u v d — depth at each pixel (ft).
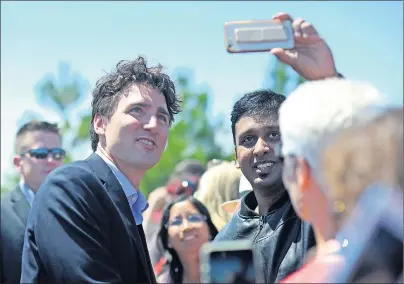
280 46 8.69
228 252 6.67
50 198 9.68
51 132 20.07
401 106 6.72
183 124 131.64
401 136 6.58
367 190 6.54
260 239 10.83
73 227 9.45
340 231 6.68
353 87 6.88
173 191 18.89
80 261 9.32
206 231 14.46
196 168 19.38
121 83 10.85
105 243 9.69
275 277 10.43
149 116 10.78
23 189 19.27
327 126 6.56
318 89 6.91
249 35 8.63
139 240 10.19
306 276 6.72
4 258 17.58
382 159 6.53
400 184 6.58
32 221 9.98
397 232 6.47
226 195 15.64
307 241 10.10
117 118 10.73
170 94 11.32
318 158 6.61
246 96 11.84
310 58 9.02
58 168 10.02
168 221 14.58
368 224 6.51
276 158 11.18
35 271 9.71
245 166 11.48
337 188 6.57
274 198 11.22
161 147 10.94
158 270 15.16
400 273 6.40
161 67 11.37
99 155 10.79
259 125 11.33
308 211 6.84
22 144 19.69
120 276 9.85
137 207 11.11
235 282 6.59
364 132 6.55
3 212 18.12
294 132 6.79
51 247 9.45
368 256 6.43
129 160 10.67
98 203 9.74
